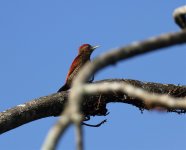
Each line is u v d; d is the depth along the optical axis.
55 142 4.97
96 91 5.59
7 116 14.14
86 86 5.29
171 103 5.29
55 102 14.66
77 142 4.95
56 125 5.00
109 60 5.33
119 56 5.35
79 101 5.19
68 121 5.00
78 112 5.08
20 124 14.45
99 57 5.34
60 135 4.98
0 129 14.13
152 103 5.36
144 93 5.40
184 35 5.41
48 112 14.70
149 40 5.40
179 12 6.61
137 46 5.37
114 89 5.49
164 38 5.40
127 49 5.37
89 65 5.33
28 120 14.50
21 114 14.31
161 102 5.32
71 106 5.08
